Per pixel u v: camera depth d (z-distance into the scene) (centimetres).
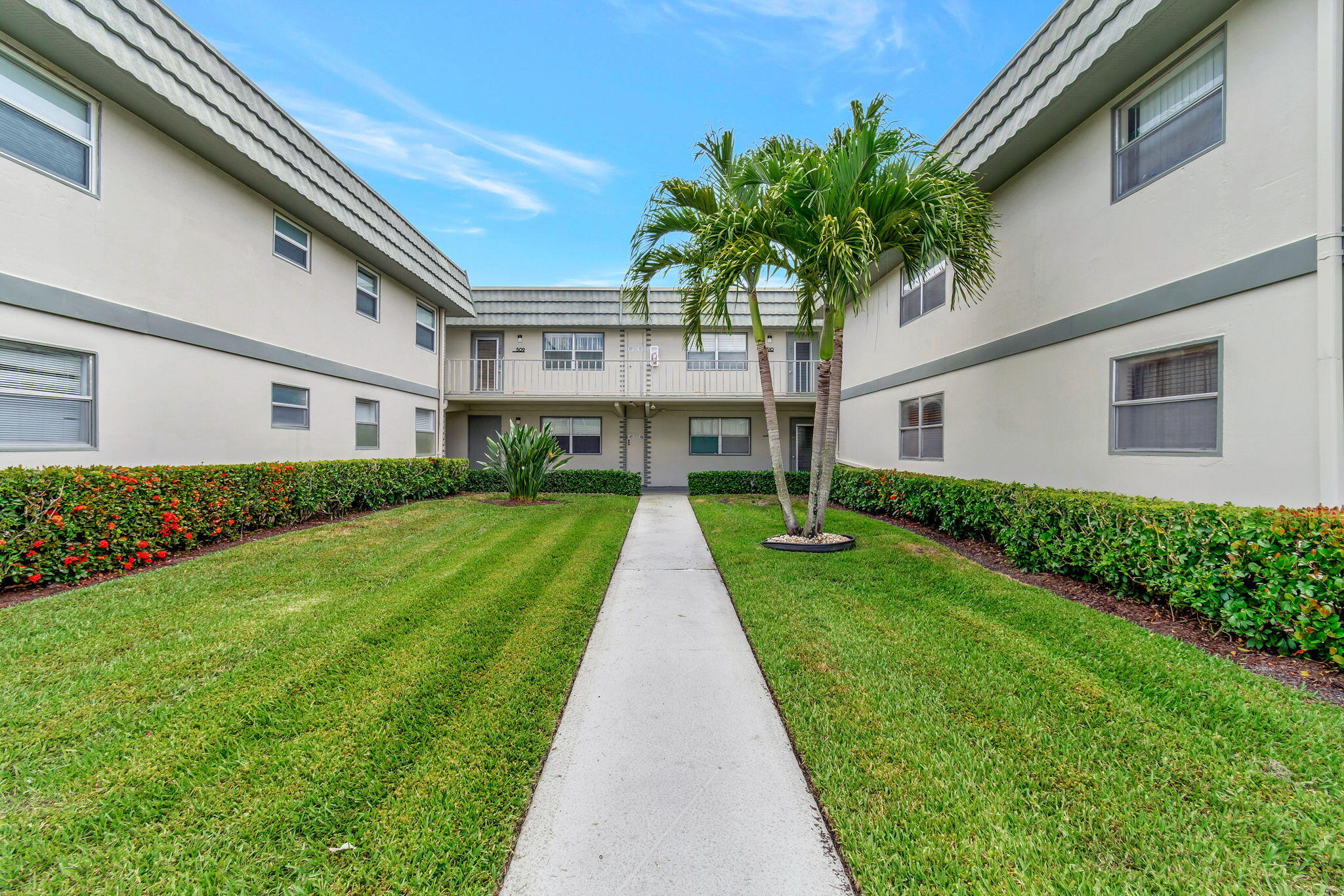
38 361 537
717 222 559
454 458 1271
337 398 984
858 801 211
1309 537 305
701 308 636
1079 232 598
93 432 580
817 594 459
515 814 207
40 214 530
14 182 511
